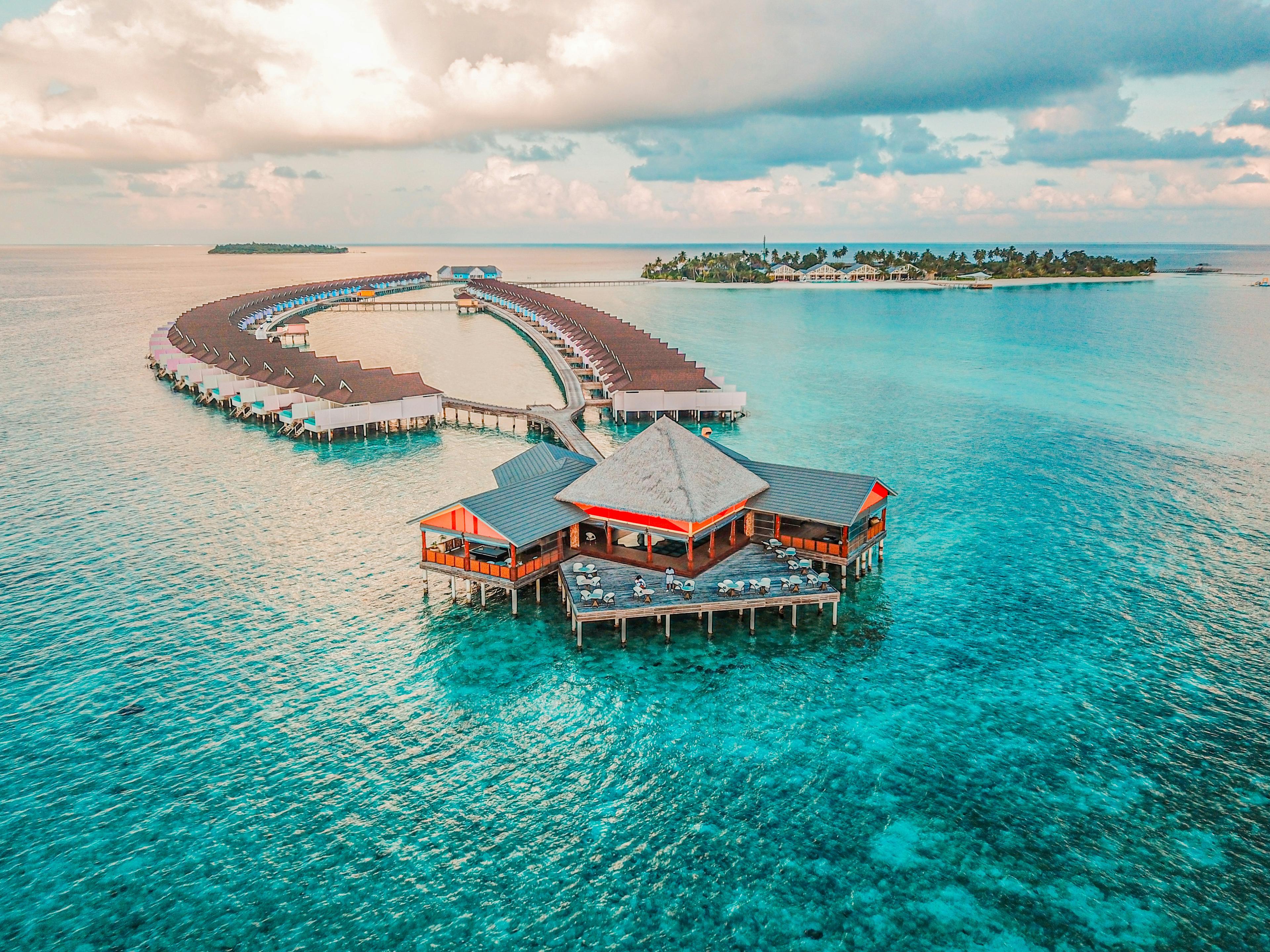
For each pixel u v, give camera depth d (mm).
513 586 36531
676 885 22734
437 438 68938
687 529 37062
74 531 46969
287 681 32250
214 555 43844
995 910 21938
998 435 69312
